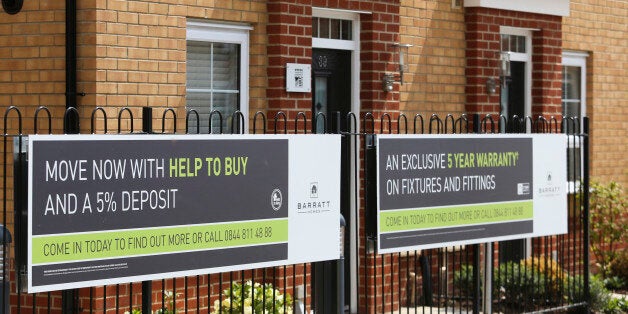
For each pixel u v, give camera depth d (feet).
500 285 37.68
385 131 38.70
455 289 40.16
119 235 22.99
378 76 38.37
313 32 37.19
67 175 22.08
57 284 21.99
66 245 22.09
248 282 29.81
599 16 50.01
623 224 47.67
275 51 34.76
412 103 40.19
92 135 22.48
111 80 29.99
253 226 25.68
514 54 45.06
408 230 30.01
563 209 35.35
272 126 34.86
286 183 26.40
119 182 22.95
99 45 29.66
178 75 31.89
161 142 23.70
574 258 37.88
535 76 45.83
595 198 47.44
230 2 33.58
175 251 24.08
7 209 30.58
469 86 42.52
